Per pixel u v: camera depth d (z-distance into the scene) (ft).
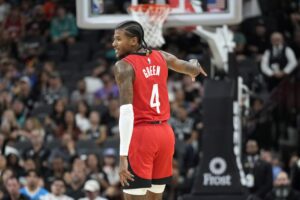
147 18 62.95
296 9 130.11
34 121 105.19
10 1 142.72
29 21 137.69
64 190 84.53
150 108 41.88
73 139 104.17
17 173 91.40
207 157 71.41
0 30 137.69
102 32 133.90
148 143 41.55
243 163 83.92
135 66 41.70
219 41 71.46
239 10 64.69
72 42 131.64
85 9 65.98
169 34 126.21
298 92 107.76
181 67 43.55
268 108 103.76
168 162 42.63
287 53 108.88
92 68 125.29
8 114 106.93
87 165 91.61
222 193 70.95
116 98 111.34
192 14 65.16
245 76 97.14
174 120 101.65
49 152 98.48
